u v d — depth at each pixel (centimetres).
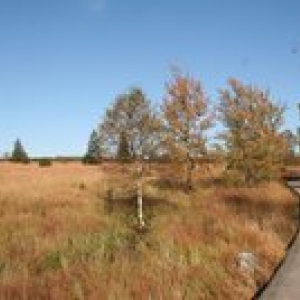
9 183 3653
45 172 5247
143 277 1290
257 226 1984
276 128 3825
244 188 3641
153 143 2444
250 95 3762
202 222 2116
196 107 3172
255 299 1202
